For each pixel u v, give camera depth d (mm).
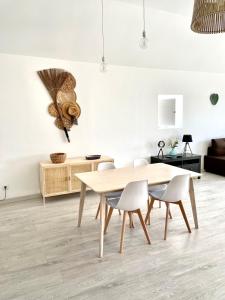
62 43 3754
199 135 5828
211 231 2904
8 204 3896
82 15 3285
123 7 3291
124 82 4730
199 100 5699
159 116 5359
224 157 5527
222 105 6047
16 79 3850
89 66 4367
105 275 2135
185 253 2457
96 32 3650
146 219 3066
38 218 3354
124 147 4910
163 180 2684
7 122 3867
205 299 1841
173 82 5273
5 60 3738
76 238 2797
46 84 4059
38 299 1864
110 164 3367
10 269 2236
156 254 2445
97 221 3242
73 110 4273
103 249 2553
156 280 2061
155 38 4043
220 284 2002
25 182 4102
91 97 4461
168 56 4656
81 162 3994
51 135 4215
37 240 2758
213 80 5805
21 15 3104
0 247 2611
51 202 3967
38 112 4070
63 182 3906
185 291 1927
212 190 4422
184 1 3199
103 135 4664
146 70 4922
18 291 1953
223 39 4523
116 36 3812
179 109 5531
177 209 3580
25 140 4027
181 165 5055
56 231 2971
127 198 2426
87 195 4305
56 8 3098
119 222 3203
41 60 3994
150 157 5203
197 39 4348
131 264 2287
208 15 1562
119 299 1853
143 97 4977
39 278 2107
